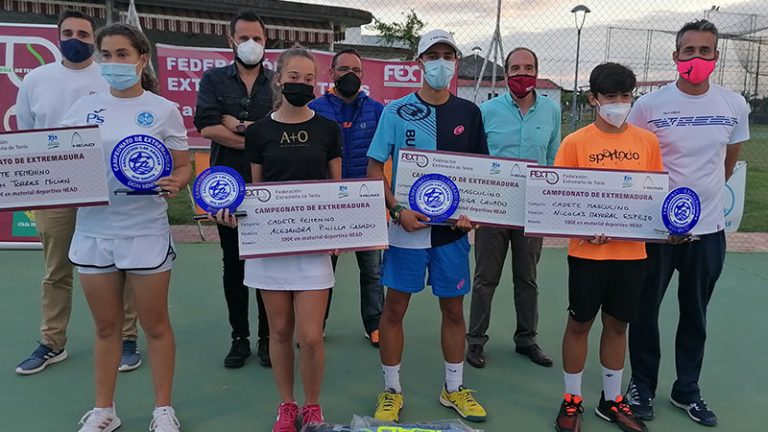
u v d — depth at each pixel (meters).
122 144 2.38
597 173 2.62
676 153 2.80
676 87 2.83
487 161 2.73
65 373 3.32
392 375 2.97
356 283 5.19
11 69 5.63
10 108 5.68
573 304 2.72
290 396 2.72
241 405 3.02
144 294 2.57
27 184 2.40
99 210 2.50
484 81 8.46
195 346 3.75
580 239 2.66
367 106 3.63
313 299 2.59
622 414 2.85
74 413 2.90
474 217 2.76
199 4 10.20
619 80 2.53
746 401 3.15
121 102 2.50
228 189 2.46
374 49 14.89
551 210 2.66
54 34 5.66
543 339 4.00
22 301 4.45
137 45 2.44
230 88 3.26
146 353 3.58
